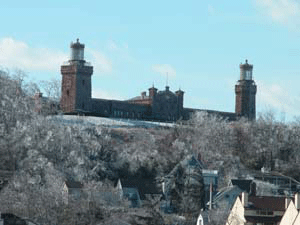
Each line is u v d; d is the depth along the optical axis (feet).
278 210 620.49
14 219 501.56
